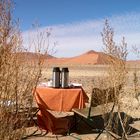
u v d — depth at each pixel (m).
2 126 1.67
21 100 1.75
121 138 3.07
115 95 2.80
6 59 1.66
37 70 1.80
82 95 3.63
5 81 1.67
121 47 2.65
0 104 1.67
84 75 14.02
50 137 3.34
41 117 3.56
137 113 4.01
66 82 3.72
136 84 3.41
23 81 1.76
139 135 3.39
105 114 2.96
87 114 3.16
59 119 3.88
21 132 1.75
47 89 3.61
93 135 3.47
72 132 3.59
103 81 2.92
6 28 1.65
